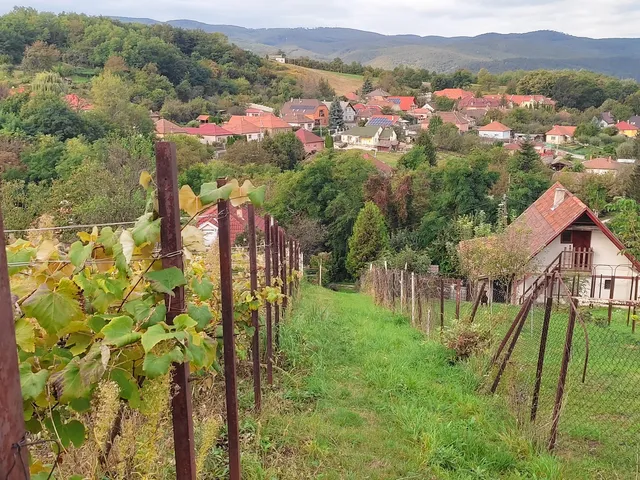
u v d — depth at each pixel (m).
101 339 2.71
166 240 2.73
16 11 110.69
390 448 5.59
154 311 2.69
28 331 2.44
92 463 2.81
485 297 16.97
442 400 7.13
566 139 102.25
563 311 13.99
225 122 93.06
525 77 153.12
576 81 141.00
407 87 172.88
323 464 5.09
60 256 2.89
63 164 34.53
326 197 41.84
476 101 139.25
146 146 34.97
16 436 1.52
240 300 5.75
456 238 34.34
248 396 6.00
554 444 5.83
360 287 32.62
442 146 79.50
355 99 143.50
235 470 4.16
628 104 130.12
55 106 48.53
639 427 6.32
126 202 26.03
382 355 9.14
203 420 4.45
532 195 42.75
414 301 13.67
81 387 2.42
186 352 2.62
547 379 7.78
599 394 7.45
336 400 6.86
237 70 135.38
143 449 2.88
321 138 90.19
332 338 9.97
